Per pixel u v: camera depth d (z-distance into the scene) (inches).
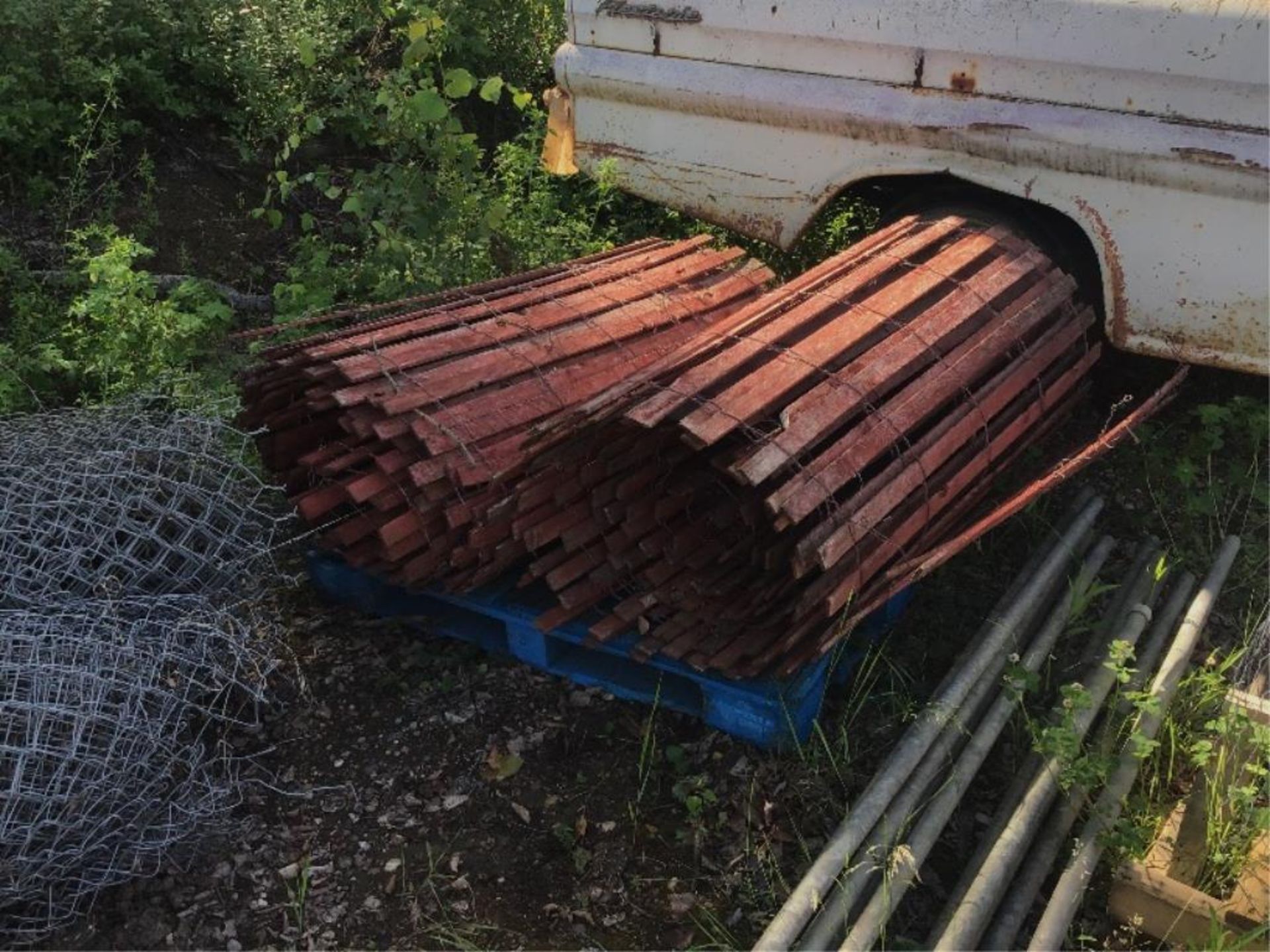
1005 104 157.2
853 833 108.6
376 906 112.7
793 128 175.3
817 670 126.0
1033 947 102.0
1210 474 170.4
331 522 142.6
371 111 213.0
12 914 105.9
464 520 128.0
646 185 193.6
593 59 190.5
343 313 156.1
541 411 138.7
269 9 230.2
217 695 123.3
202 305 189.0
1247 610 153.8
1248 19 138.7
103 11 211.2
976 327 144.5
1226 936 103.3
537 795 124.3
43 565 114.8
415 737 130.7
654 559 131.9
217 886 113.7
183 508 126.4
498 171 226.1
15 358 163.9
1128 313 161.0
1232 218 148.6
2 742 98.7
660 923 111.3
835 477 115.3
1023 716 130.8
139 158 214.8
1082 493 166.7
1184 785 124.7
